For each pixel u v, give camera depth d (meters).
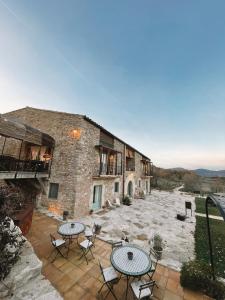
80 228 5.39
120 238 7.56
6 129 7.07
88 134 11.12
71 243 5.94
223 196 3.81
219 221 11.93
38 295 3.22
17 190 4.42
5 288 3.01
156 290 3.90
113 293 3.48
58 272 4.31
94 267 4.61
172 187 34.94
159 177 44.31
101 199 12.73
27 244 4.33
